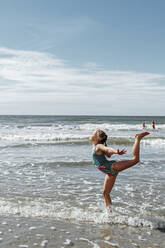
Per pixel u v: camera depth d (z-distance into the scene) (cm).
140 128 3231
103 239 375
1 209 486
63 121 5378
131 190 639
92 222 438
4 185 673
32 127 3225
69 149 1409
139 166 956
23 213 471
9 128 3031
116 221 441
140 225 428
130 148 1456
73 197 579
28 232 392
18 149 1390
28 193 604
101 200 560
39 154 1218
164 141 1772
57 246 350
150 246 355
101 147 454
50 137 1970
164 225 426
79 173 840
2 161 1025
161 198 575
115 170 450
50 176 792
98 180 750
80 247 348
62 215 463
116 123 4784
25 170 872
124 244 360
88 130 2855
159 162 1033
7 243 354
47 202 538
